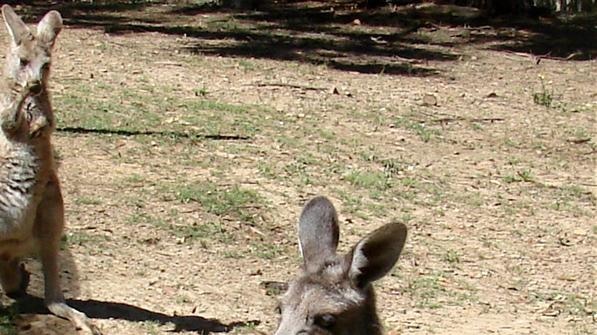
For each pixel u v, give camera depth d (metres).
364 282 6.05
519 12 30.05
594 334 9.15
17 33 7.68
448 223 11.73
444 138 15.41
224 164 12.71
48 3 28.80
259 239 10.49
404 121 16.17
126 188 11.41
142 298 8.79
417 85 19.58
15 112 7.60
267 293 9.15
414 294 9.67
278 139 14.14
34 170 7.75
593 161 14.94
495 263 10.71
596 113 18.20
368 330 6.05
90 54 19.61
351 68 20.92
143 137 13.37
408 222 11.59
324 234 6.35
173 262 9.67
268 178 12.39
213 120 14.82
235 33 24.72
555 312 9.59
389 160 13.78
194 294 9.00
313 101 17.08
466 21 28.72
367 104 17.23
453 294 9.77
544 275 10.54
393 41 25.27
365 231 11.12
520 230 11.76
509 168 14.12
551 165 14.51
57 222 8.04
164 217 10.70
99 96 15.59
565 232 11.82
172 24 25.69
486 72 21.75
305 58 21.64
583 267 10.84
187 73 18.52
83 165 12.02
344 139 14.67
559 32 28.00
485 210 12.30
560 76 21.91
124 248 9.82
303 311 5.93
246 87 17.75
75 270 9.20
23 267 8.60
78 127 13.48
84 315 8.06
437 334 8.78
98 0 30.16
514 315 9.45
